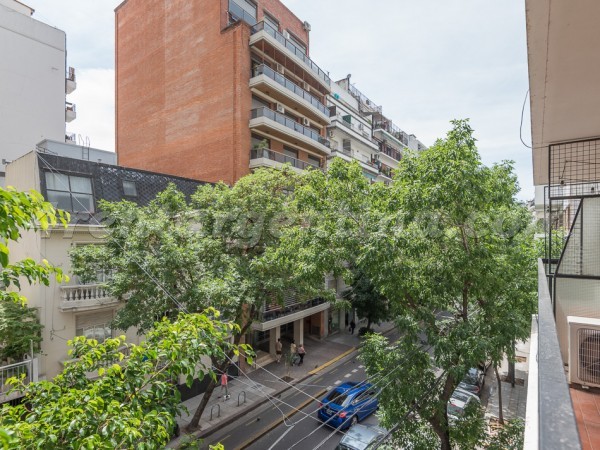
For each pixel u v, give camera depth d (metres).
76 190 13.17
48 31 22.61
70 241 12.43
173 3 24.00
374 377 8.18
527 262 10.38
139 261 9.67
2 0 21.80
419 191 7.18
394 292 7.80
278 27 25.88
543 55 3.25
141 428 3.26
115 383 3.76
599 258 4.52
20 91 21.38
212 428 12.66
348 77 36.84
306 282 9.85
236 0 22.61
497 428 10.43
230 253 12.66
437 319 9.95
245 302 11.21
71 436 2.95
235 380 16.83
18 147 21.19
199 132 22.25
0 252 2.83
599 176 5.06
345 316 26.05
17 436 2.61
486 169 7.58
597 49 3.09
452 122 7.23
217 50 21.52
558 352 1.61
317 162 27.50
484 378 16.86
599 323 3.74
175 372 3.84
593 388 3.69
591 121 4.44
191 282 10.67
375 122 39.00
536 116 4.35
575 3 2.61
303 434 12.52
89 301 12.34
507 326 7.64
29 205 2.99
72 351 4.52
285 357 18.62
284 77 22.25
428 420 7.96
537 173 6.46
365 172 33.06
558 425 1.07
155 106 25.19
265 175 12.82
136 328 13.93
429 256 8.09
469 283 7.85
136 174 15.60
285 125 22.14
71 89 26.33
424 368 7.94
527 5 2.72
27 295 12.43
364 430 10.92
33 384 3.89
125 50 27.70
